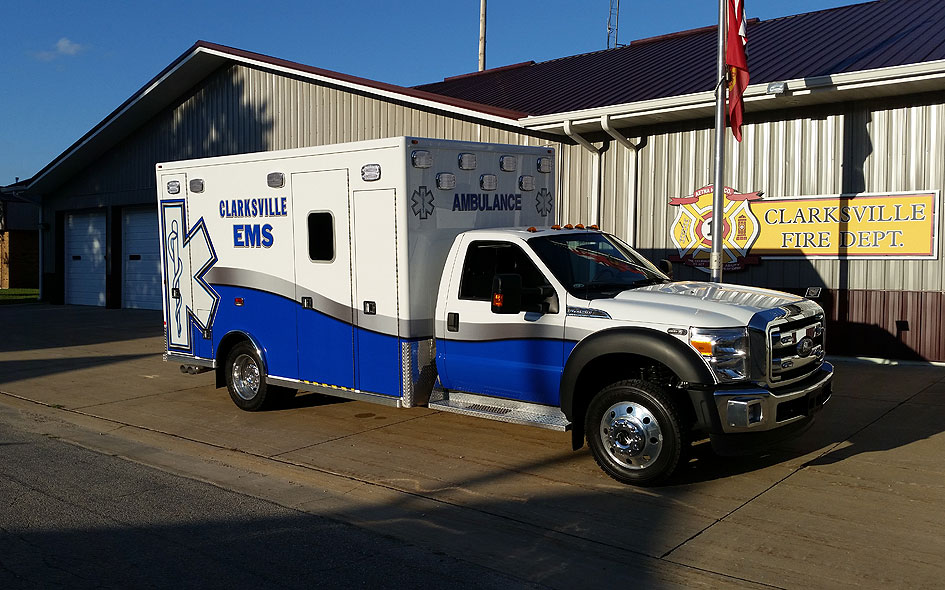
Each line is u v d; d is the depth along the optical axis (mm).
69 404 10227
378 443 8023
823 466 6879
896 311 11180
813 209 11719
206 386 11273
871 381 10133
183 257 10125
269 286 9102
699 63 15258
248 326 9398
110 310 23594
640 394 6320
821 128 11625
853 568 4887
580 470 6980
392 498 6418
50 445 8250
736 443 6137
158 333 17516
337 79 17438
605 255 7668
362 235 8078
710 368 6113
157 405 10078
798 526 5570
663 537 5445
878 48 11914
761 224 12164
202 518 5957
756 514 5812
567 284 7016
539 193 9062
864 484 6402
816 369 6957
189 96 21469
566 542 5414
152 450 8023
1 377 12156
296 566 5027
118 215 24219
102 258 24891
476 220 8320
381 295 7953
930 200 10836
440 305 7750
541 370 7012
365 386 8203
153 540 5473
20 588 4648
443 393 7891
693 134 12719
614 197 13648
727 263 12492
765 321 6270
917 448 7309
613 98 13523
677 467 6242
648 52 18422
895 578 4746
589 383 6895
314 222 8547
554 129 13570
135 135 23172
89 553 5219
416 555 5234
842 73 10484
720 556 5113
